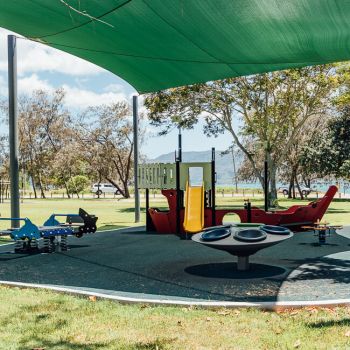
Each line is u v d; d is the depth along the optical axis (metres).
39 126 70.12
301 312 6.21
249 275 9.41
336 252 12.72
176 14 9.54
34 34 11.89
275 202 34.66
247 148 57.41
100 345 5.01
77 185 79.06
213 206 17.59
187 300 7.23
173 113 34.16
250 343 5.01
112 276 9.41
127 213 30.14
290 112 33.50
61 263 11.11
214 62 12.92
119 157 59.44
